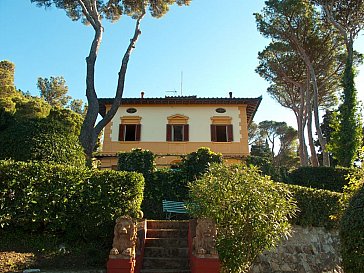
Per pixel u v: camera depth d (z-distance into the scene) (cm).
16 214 704
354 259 505
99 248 738
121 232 632
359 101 1816
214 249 635
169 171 1274
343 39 2178
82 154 959
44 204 723
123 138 2250
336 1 2111
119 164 1289
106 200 790
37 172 734
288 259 943
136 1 2062
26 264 634
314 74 2159
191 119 2291
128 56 1750
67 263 668
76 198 765
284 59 2453
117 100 1634
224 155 2172
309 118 2191
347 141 1745
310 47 2278
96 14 1728
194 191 764
